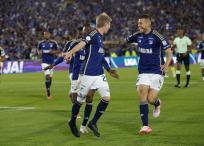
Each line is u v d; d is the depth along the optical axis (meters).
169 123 24.89
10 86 52.12
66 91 45.50
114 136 21.31
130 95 40.59
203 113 28.80
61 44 91.31
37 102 36.38
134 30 111.62
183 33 47.69
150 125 24.23
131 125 24.39
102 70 21.11
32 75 71.06
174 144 19.31
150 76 21.64
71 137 21.19
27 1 112.38
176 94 40.78
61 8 114.56
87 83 20.70
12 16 106.38
